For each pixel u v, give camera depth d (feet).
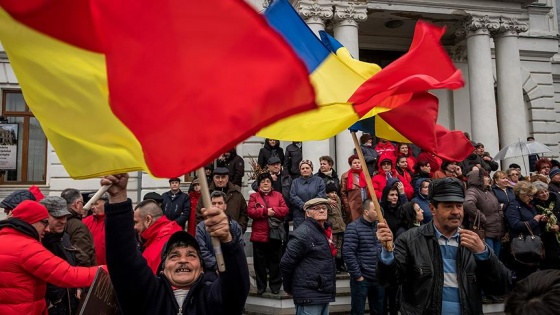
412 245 11.14
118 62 6.68
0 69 46.85
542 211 22.80
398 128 12.25
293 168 33.14
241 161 33.86
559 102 60.85
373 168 30.45
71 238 15.80
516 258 22.16
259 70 6.10
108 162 7.30
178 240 9.20
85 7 6.73
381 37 50.93
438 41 11.92
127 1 6.55
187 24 6.40
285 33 13.02
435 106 12.23
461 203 10.94
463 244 10.43
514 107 44.42
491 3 44.42
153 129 6.51
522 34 57.52
